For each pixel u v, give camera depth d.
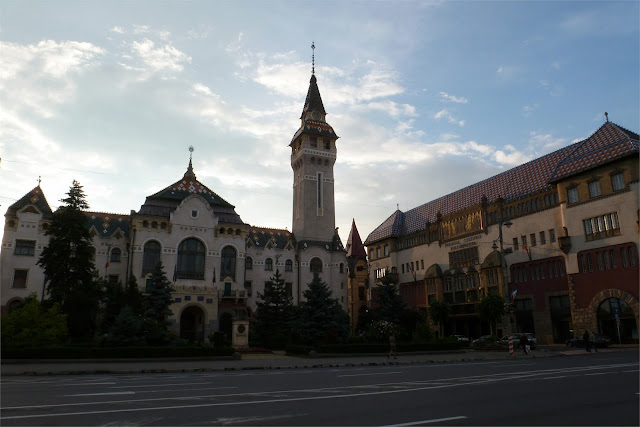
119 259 69.38
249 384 19.98
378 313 69.62
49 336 39.28
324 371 28.09
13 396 15.71
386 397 14.95
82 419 11.30
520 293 67.12
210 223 71.69
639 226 51.88
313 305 57.78
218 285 70.31
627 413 11.47
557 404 12.99
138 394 16.33
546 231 64.38
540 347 54.53
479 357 40.31
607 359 32.88
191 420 11.18
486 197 76.62
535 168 70.19
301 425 10.48
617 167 55.25
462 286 78.25
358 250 110.94
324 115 97.31
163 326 48.44
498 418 11.07
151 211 69.31
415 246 91.50
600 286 55.84
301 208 89.69
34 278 63.16
